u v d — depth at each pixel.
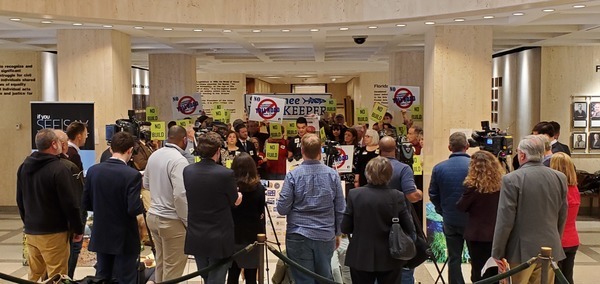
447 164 4.98
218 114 10.77
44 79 10.82
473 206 4.61
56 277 3.83
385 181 3.96
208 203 4.19
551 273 4.00
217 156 4.43
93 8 7.65
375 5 7.85
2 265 6.72
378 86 18.11
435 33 8.06
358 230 3.96
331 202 4.41
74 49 8.53
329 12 8.07
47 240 4.52
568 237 4.37
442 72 8.08
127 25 8.10
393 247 3.81
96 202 4.50
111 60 8.54
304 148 4.45
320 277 4.02
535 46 10.89
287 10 8.19
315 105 11.65
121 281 4.57
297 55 13.69
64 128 8.23
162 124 7.41
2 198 10.80
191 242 4.22
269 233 6.52
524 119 11.49
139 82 16.70
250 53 13.06
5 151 10.80
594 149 10.91
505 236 3.95
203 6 8.16
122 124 6.57
